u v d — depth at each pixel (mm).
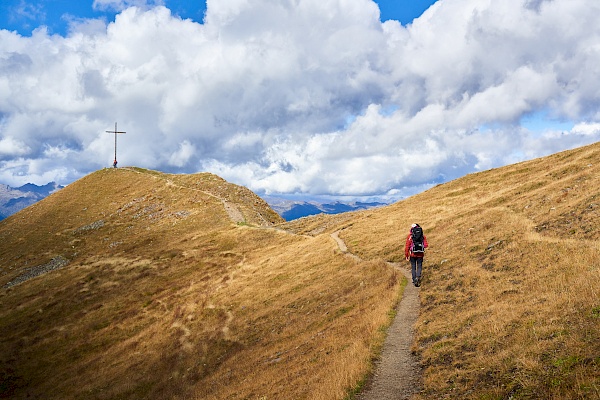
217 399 18484
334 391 11180
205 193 92375
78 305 50500
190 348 32281
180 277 53438
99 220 89562
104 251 70875
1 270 71375
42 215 97375
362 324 17766
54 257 72562
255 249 57406
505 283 16328
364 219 57344
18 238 85875
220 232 67938
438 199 55656
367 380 11602
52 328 45562
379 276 26781
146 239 71938
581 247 17000
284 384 15438
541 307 11938
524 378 8328
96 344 40625
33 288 59219
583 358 8039
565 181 33562
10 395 33656
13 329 46844
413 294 20094
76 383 33281
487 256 21516
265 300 35219
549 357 8773
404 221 46406
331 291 29656
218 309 38000
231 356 27578
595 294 10992
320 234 56625
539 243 19688
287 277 39281
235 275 46906
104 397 28984
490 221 29859
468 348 11586
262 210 90125
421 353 12711
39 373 36938
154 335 38406
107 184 112875
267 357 22891
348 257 36875
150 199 96000
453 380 9961
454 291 18047
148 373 31016
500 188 48250
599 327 9047
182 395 24125
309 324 25000
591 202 23625
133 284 53719
